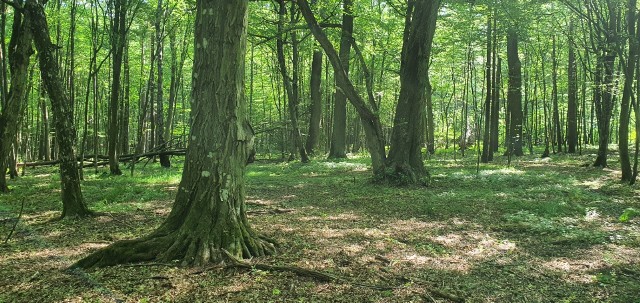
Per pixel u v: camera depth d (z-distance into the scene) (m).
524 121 23.11
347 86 13.34
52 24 17.38
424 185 12.98
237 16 5.42
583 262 5.58
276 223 7.84
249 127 5.88
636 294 4.52
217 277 4.81
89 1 16.34
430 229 7.43
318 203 10.20
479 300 4.36
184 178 5.64
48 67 8.12
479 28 18.80
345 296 4.37
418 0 12.95
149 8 19.78
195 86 5.53
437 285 4.72
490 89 20.44
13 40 11.68
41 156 28.59
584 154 24.02
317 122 27.52
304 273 4.89
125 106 25.81
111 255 5.22
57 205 9.95
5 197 11.01
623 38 13.65
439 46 20.20
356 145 35.97
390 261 5.51
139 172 18.28
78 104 28.88
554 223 7.70
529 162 20.61
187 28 21.25
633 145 27.58
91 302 4.16
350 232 7.11
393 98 32.53
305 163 21.97
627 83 12.16
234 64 5.48
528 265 5.46
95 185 13.67
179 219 5.62
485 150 20.72
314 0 18.41
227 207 5.52
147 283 4.60
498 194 11.18
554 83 23.17
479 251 6.07
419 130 13.44
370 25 19.31
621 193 11.16
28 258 5.73
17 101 11.91
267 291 4.46
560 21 20.64
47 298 4.27
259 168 20.17
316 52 26.59
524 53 24.80
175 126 30.66
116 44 15.18
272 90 33.78
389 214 8.81
